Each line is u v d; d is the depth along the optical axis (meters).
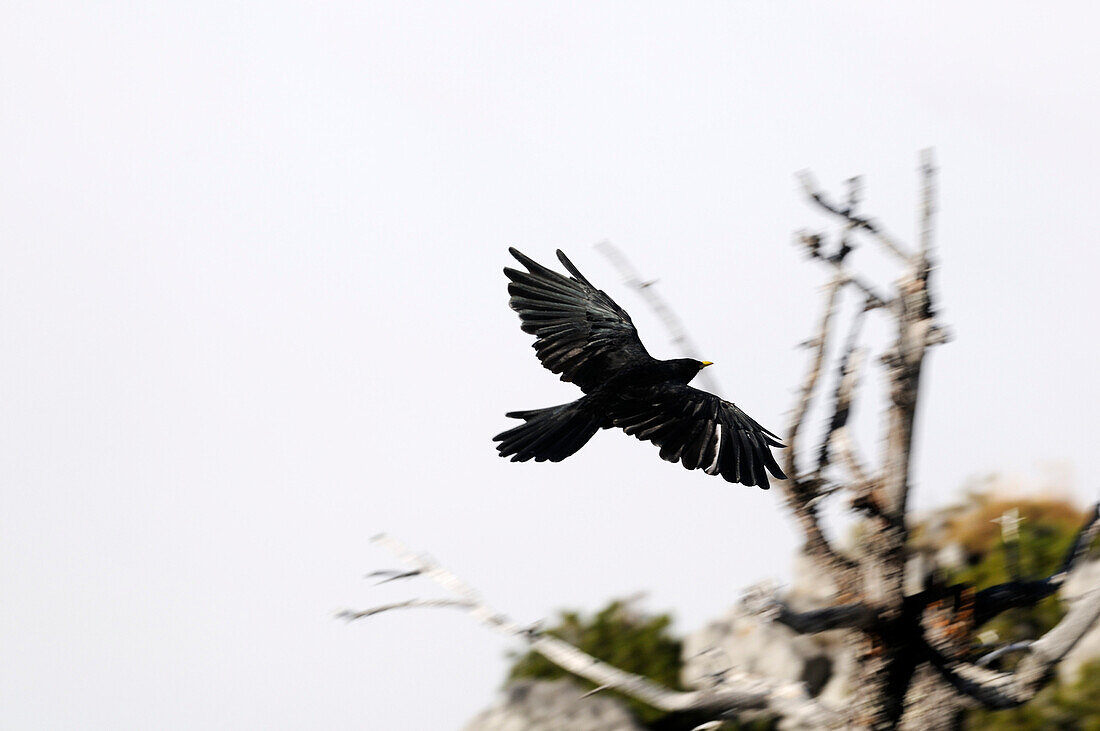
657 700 15.17
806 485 15.68
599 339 10.11
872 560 15.20
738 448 9.10
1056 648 15.16
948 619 15.16
